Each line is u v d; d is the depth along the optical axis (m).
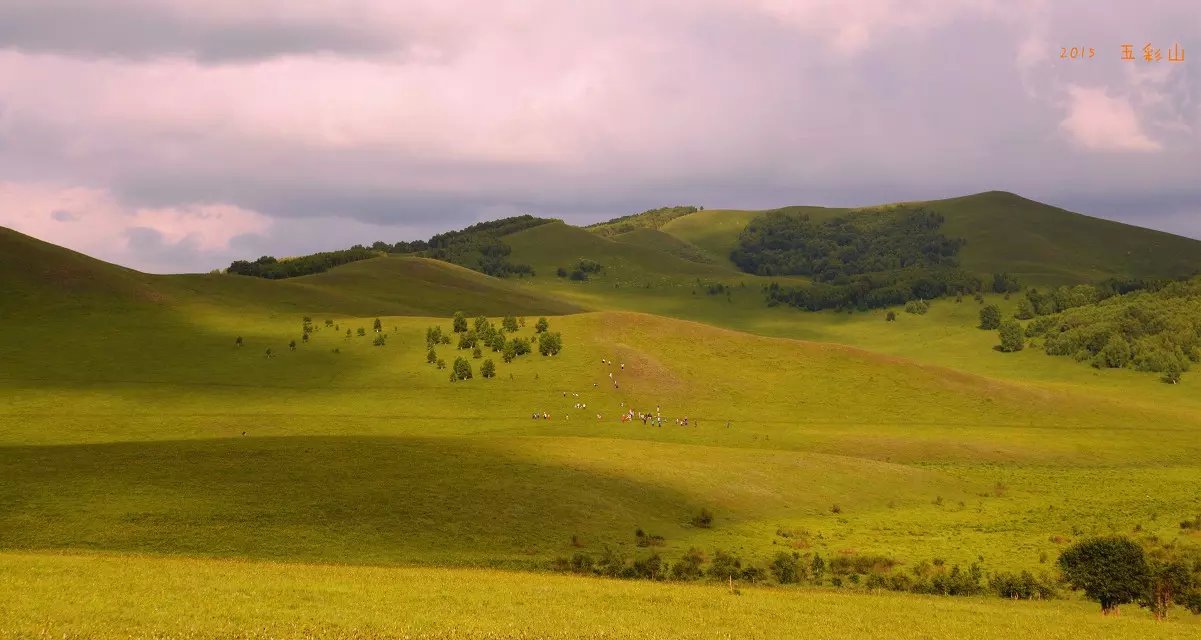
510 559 74.88
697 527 93.19
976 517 104.88
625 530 88.19
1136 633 53.69
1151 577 63.75
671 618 52.19
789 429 172.88
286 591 52.69
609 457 113.62
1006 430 179.88
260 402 188.00
